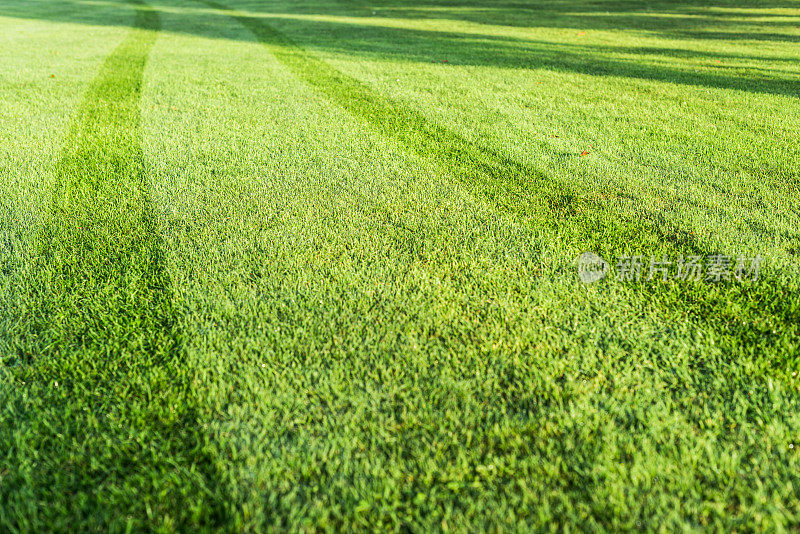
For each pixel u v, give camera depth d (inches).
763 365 86.4
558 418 78.4
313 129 216.5
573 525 64.4
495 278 112.2
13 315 101.1
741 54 403.9
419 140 203.9
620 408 80.6
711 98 266.5
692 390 83.2
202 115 235.5
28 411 80.8
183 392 83.7
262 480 70.9
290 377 87.2
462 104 258.7
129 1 890.1
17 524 66.0
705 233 129.3
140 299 106.0
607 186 159.8
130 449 75.2
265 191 157.4
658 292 106.3
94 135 205.8
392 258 120.2
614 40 485.1
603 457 72.6
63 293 107.7
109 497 68.7
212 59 382.3
